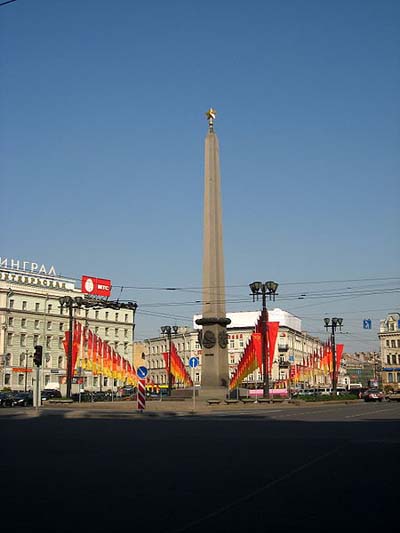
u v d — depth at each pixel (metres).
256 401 50.22
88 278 98.81
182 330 128.62
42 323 103.38
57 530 7.95
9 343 98.06
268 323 53.00
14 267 103.69
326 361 73.62
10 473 12.74
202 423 28.75
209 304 48.53
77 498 10.07
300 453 16.11
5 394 60.69
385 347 135.00
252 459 14.87
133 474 12.56
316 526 8.20
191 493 10.49
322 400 57.22
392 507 9.41
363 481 11.71
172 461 14.55
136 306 64.75
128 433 22.81
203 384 48.44
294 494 10.41
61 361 105.62
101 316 114.12
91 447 17.73
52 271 110.12
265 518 8.64
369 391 72.06
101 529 7.99
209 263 48.25
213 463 14.18
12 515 8.85
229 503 9.66
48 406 52.25
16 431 24.06
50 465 13.93
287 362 117.31
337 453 16.09
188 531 7.88
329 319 70.88
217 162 48.69
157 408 44.94
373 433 22.41
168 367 62.88
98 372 55.78
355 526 8.21
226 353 49.34
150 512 9.02
